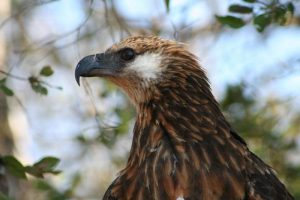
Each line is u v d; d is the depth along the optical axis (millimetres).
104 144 16328
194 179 10445
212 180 10438
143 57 11719
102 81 17594
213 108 11195
